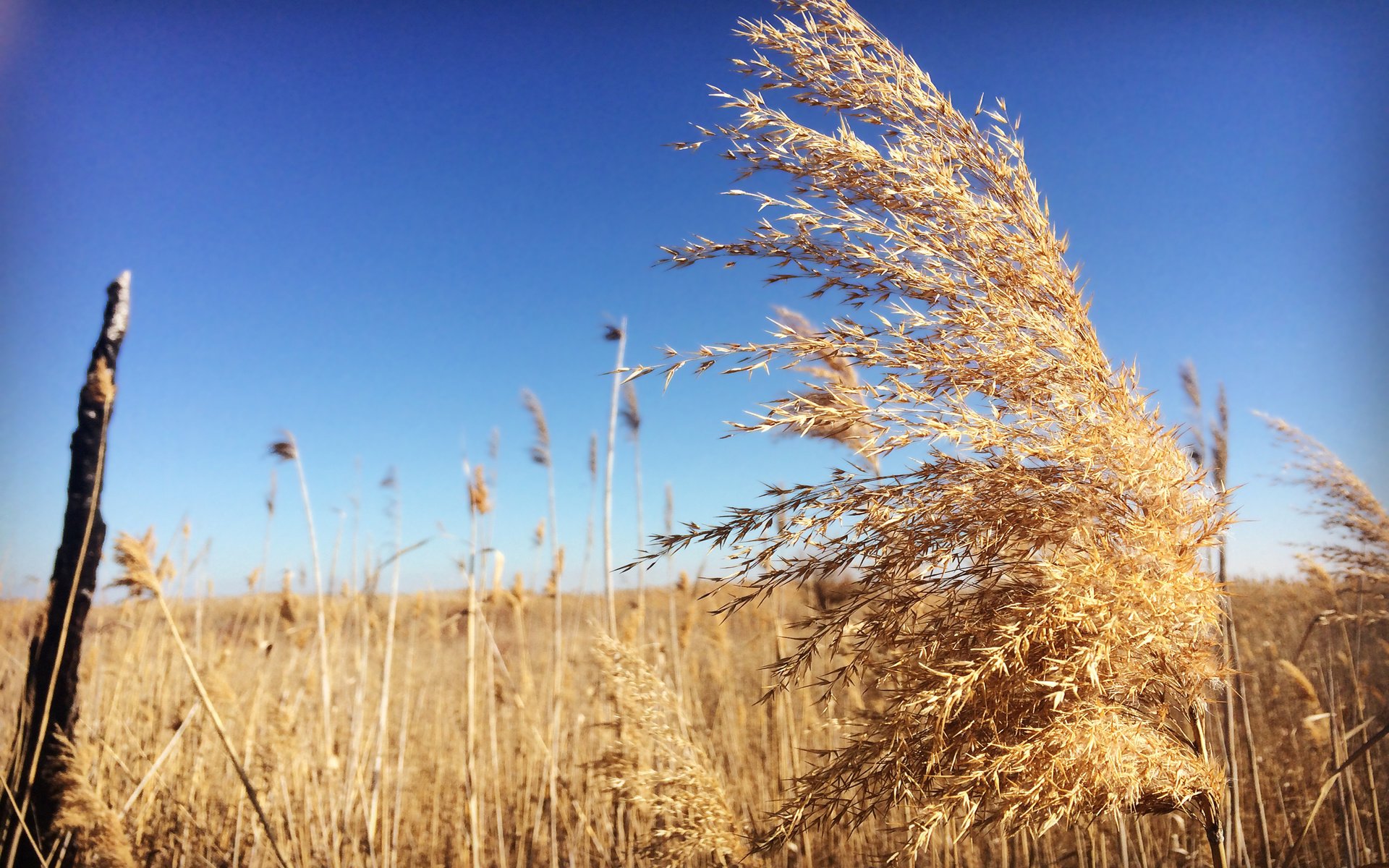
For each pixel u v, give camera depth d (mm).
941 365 1484
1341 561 2590
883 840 2748
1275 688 3436
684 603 5801
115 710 4379
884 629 1464
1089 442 1427
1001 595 1456
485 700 5113
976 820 1474
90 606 2857
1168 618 1402
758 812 3717
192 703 4336
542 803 4207
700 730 4270
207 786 4348
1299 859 2867
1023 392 1524
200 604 4863
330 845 4078
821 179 1635
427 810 4887
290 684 5184
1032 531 1450
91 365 2875
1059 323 1544
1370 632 3018
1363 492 2531
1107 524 1475
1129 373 1533
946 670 1358
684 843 2514
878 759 1445
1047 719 1378
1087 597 1328
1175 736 1505
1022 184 1647
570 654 5508
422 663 6238
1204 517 1455
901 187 1588
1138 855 2547
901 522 1438
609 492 4340
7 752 2986
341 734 5055
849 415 1471
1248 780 2891
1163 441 1479
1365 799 3092
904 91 1677
